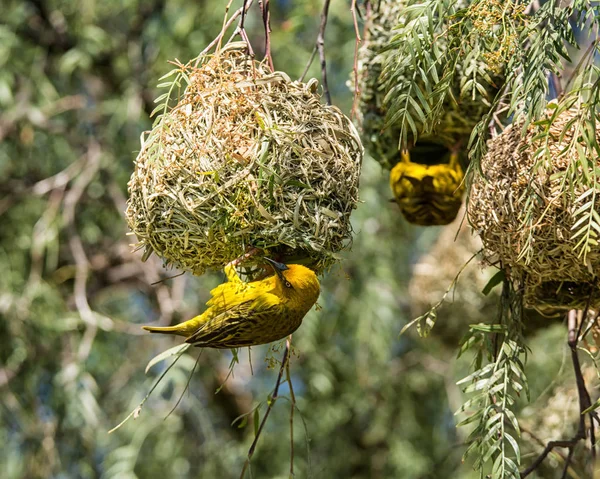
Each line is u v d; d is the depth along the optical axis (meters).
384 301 12.20
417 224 6.66
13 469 11.18
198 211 5.09
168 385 12.20
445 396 13.55
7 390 11.26
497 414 5.40
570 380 8.50
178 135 5.17
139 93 12.14
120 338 12.96
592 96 4.74
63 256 12.69
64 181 11.91
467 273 10.73
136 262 12.55
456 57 5.06
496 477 5.26
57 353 11.57
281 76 5.29
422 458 13.11
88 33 11.79
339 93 12.03
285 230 5.11
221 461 12.33
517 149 5.13
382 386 13.18
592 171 4.85
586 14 4.92
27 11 12.30
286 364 5.94
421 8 5.04
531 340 10.52
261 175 5.02
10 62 11.80
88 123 12.63
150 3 12.48
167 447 12.34
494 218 5.30
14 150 12.46
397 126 6.61
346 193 5.31
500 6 5.00
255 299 5.33
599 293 5.54
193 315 12.04
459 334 10.85
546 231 5.08
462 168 6.65
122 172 12.48
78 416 11.18
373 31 6.78
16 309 11.04
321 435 12.68
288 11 12.05
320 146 5.22
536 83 4.83
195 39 11.81
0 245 11.95
